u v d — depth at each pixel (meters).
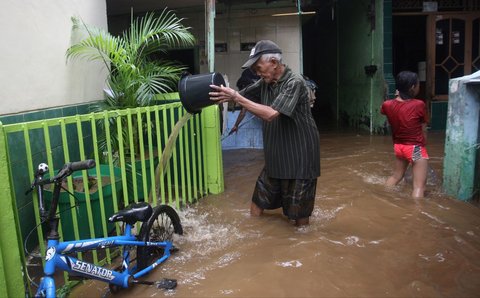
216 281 3.13
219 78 3.41
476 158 4.68
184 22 8.63
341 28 12.06
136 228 3.83
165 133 4.36
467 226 4.04
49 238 2.58
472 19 9.66
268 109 3.50
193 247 3.71
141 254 3.21
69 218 3.49
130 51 4.90
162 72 5.13
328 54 13.39
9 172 2.63
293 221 4.26
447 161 5.05
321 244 3.68
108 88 5.39
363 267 3.27
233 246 3.71
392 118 5.07
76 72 4.76
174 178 4.60
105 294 3.02
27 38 3.89
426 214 4.37
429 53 9.75
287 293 2.94
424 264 3.30
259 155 7.86
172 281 3.07
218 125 5.28
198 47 8.66
